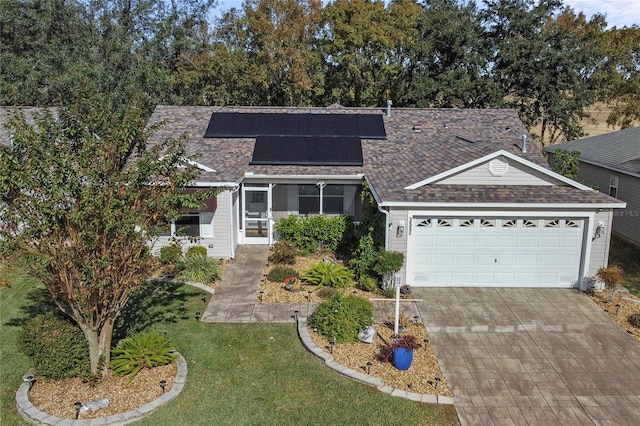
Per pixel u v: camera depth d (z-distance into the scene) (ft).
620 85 140.36
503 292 51.96
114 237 30.99
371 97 133.90
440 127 77.51
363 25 125.18
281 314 46.11
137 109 36.09
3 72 113.09
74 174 29.73
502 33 128.16
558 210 51.13
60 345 33.37
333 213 70.33
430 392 34.22
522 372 37.14
